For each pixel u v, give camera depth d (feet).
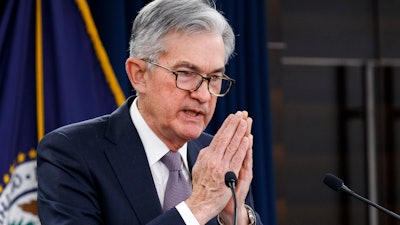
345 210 39.06
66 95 29.14
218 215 20.97
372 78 39.70
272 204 34.58
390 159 39.60
